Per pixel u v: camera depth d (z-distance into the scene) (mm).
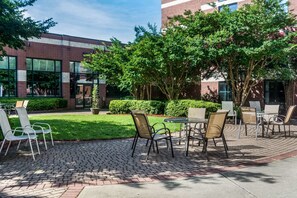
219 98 21516
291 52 14531
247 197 4359
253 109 9797
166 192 4559
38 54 24750
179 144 8664
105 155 7160
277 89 18594
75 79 27344
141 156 7074
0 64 22766
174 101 17094
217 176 5391
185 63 17094
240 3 21297
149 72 17969
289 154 7254
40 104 23328
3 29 9594
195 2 24172
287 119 10094
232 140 9406
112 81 21812
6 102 21438
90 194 4473
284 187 4777
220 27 15359
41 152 7484
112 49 21109
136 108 19484
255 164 6270
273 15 14227
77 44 27219
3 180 5145
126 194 4477
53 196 4383
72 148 8031
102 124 13250
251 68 15797
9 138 6914
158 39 16219
